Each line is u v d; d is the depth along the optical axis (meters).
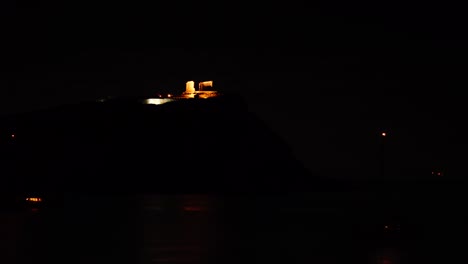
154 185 138.62
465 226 77.88
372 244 61.62
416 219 85.88
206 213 85.56
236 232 67.44
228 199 113.62
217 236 64.25
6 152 149.75
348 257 54.44
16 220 76.44
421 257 54.94
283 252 55.97
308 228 71.81
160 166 146.62
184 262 50.84
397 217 84.06
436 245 61.81
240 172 148.62
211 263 50.69
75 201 105.12
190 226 71.25
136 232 66.06
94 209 90.44
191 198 114.94
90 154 149.38
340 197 125.81
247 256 53.78
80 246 57.34
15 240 60.44
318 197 125.19
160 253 54.31
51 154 149.38
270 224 74.81
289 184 149.12
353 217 83.88
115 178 142.00
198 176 144.50
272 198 119.00
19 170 143.00
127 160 147.88
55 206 94.75
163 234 64.81
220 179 144.25
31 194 111.88
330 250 57.62
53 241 60.12
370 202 113.31
